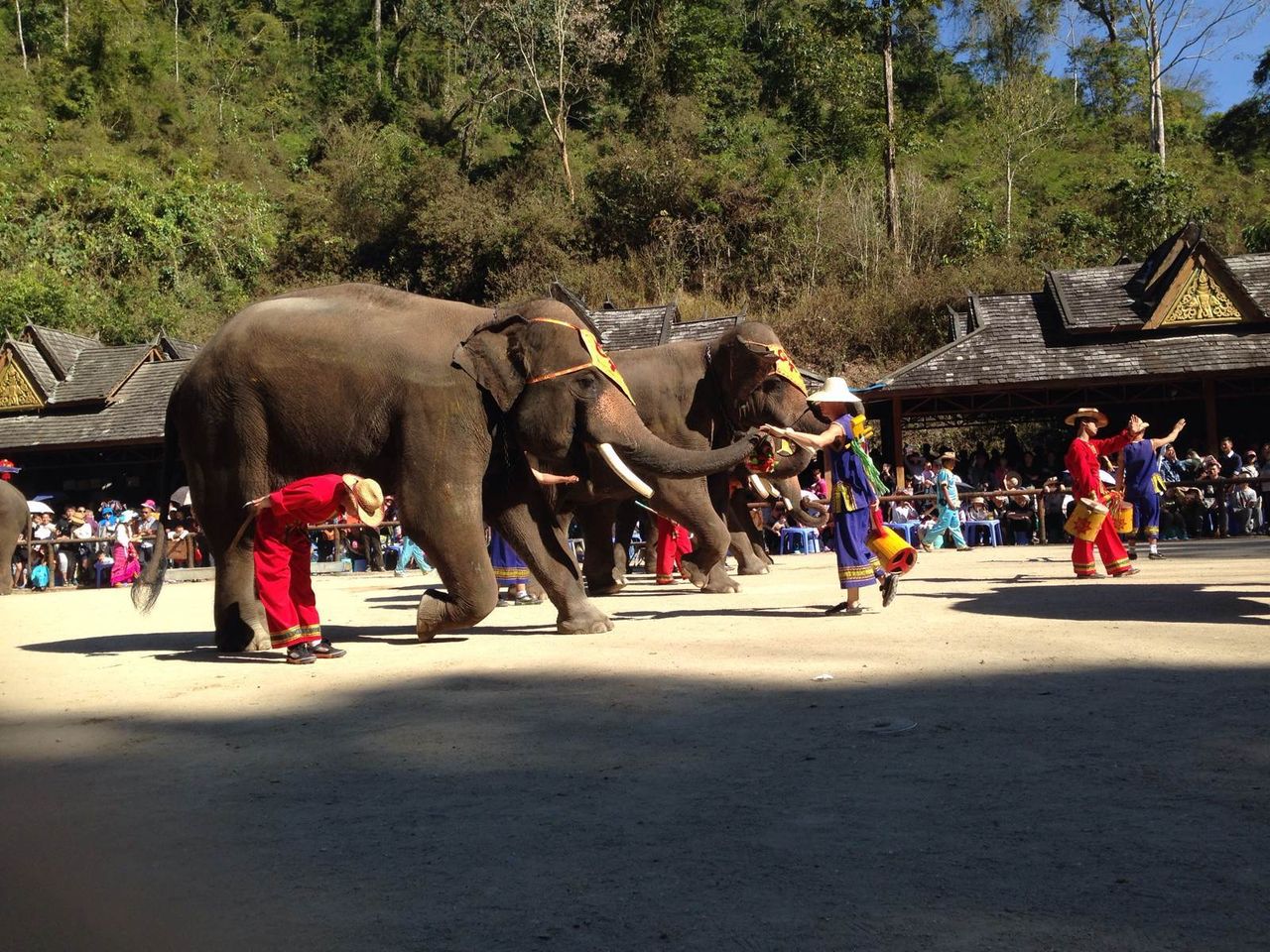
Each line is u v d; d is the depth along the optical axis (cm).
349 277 5591
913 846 351
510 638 897
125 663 825
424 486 856
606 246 5234
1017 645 748
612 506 1352
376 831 387
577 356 889
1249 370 2438
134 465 3359
